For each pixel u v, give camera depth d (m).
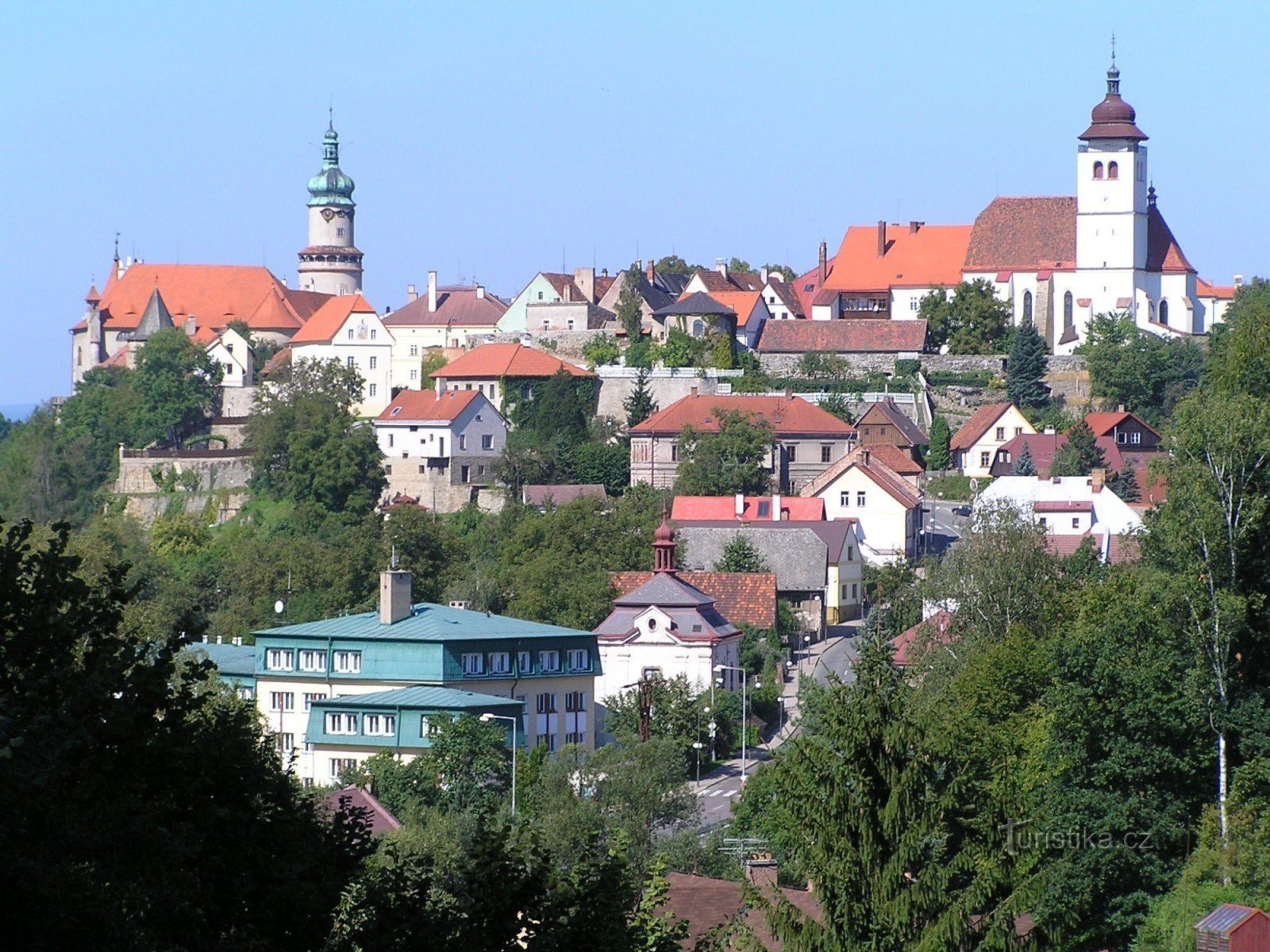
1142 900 104.25
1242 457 117.00
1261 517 115.50
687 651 182.88
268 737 63.94
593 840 62.81
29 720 51.78
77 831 51.50
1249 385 131.38
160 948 51.56
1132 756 108.75
